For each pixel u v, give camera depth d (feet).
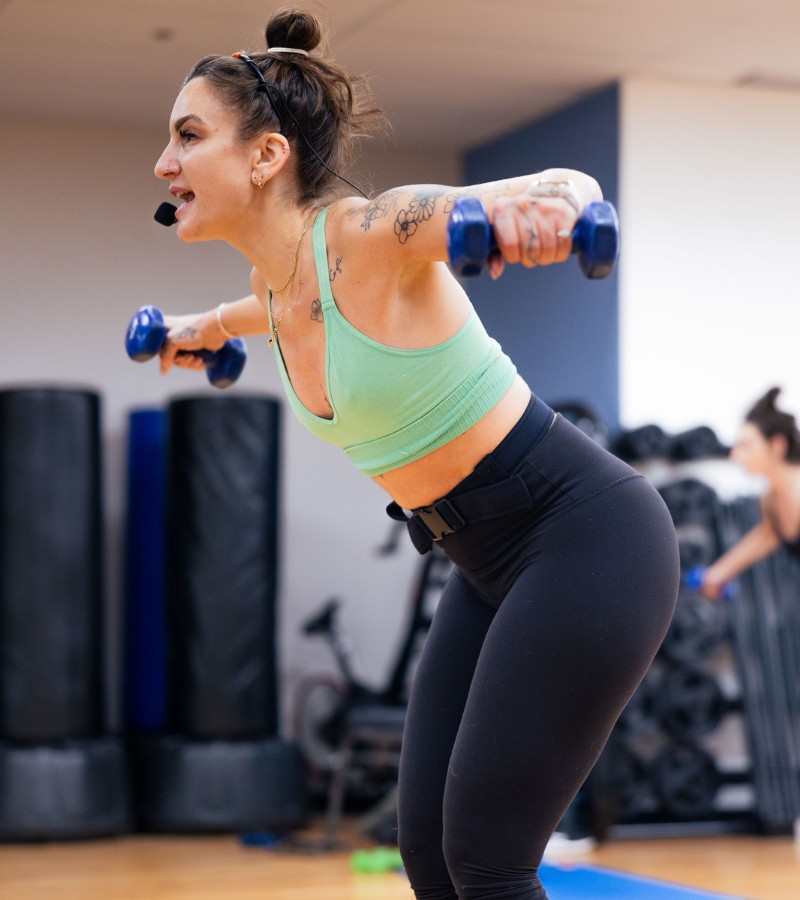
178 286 29.30
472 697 8.58
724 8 22.59
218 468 26.32
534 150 28.81
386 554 29.04
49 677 25.17
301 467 30.19
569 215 7.07
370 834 25.26
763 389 27.35
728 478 27.02
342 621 30.14
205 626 26.05
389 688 26.73
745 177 27.37
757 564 26.53
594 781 24.25
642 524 8.68
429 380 8.48
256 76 8.72
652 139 26.63
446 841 8.53
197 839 24.93
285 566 29.81
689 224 26.89
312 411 9.17
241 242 9.00
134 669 27.78
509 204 7.15
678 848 24.11
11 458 25.55
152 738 26.50
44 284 28.43
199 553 26.18
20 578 25.32
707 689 25.80
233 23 22.66
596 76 26.17
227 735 25.95
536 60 25.09
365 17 22.67
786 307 27.55
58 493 25.61
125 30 23.03
